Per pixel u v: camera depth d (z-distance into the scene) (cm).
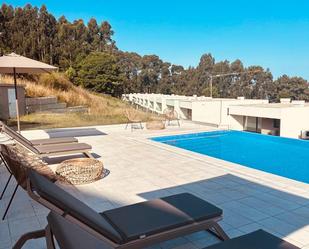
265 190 427
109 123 1282
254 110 1945
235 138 1145
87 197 402
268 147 995
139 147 758
